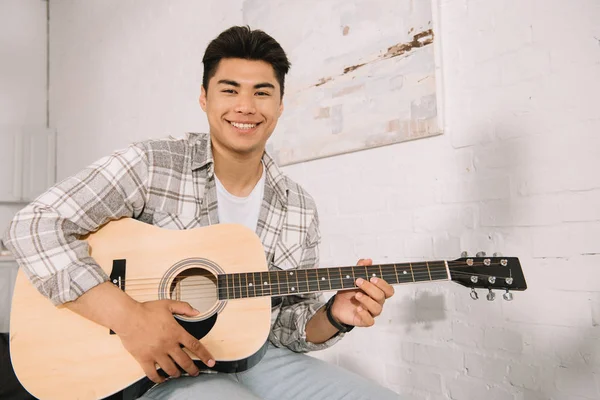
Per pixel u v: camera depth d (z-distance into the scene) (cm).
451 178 177
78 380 112
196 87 294
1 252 358
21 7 456
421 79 184
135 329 108
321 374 133
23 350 113
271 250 144
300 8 231
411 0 188
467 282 130
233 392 111
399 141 190
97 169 121
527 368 157
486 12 171
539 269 156
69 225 115
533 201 157
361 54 204
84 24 418
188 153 136
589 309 145
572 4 151
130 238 123
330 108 216
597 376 142
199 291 130
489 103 169
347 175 212
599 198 144
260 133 133
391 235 194
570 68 151
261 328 122
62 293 109
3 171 430
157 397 114
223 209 142
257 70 132
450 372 176
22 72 452
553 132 154
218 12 282
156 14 334
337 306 132
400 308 193
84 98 413
